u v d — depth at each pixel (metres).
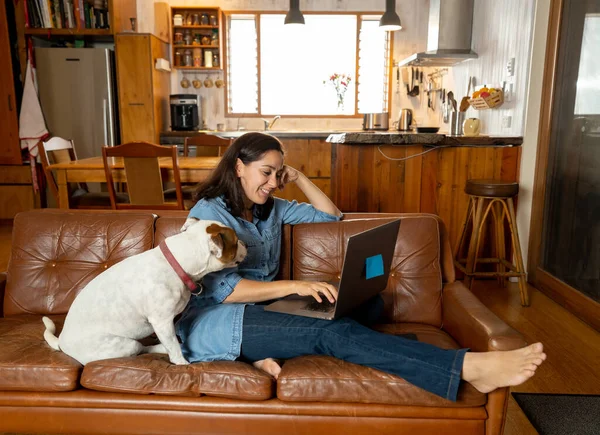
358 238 1.37
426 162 3.59
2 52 5.10
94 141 5.43
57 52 5.25
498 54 4.10
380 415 1.44
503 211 3.38
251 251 1.75
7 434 1.68
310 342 1.49
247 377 1.43
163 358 1.55
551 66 3.30
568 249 3.11
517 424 1.88
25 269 1.90
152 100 5.48
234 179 1.67
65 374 1.45
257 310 1.58
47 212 2.00
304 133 5.05
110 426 1.50
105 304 1.48
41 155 3.58
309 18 6.14
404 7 6.08
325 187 5.13
